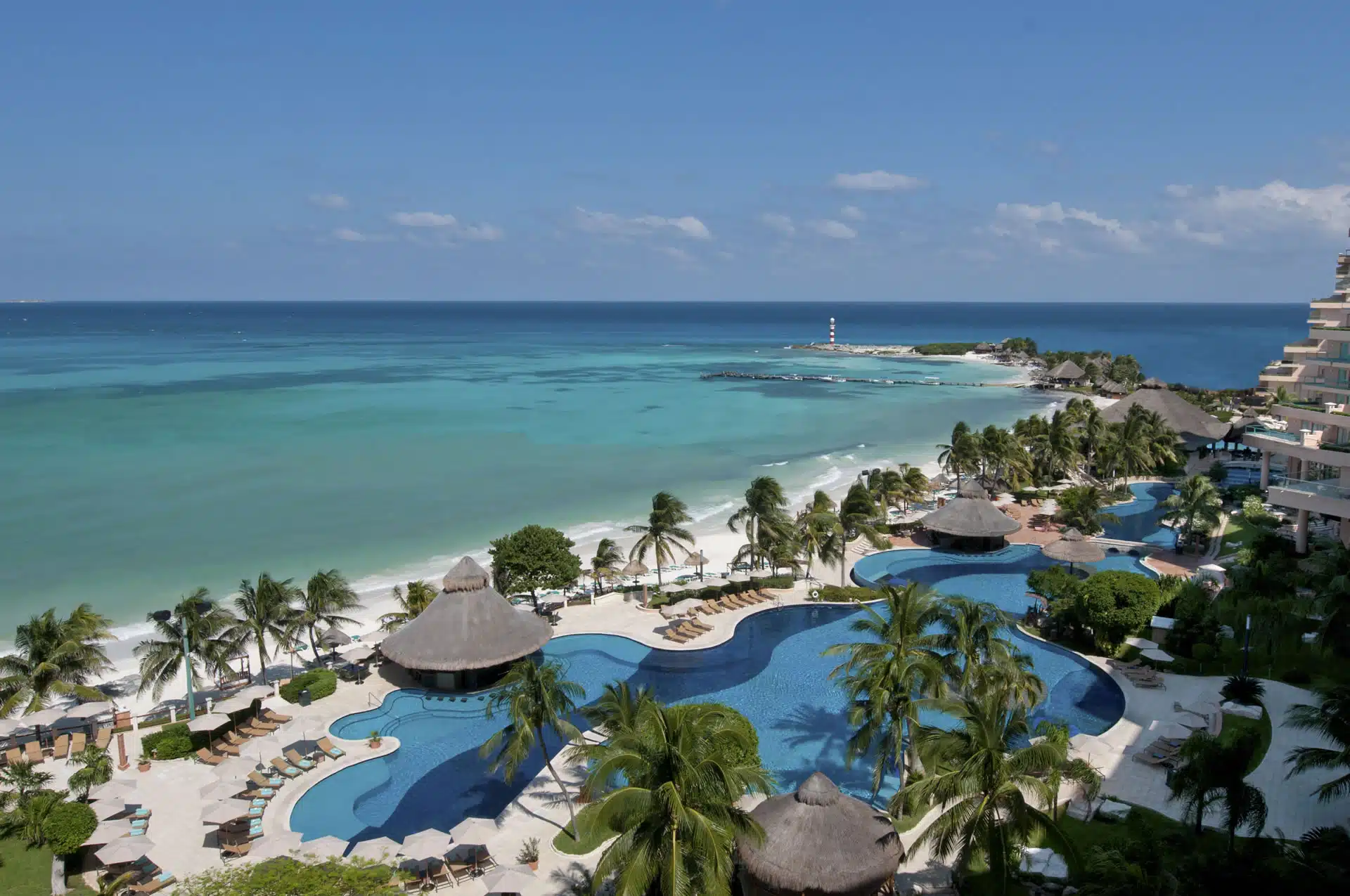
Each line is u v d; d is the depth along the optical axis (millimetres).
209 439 100875
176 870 27062
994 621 32344
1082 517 64062
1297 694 36562
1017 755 22219
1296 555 53594
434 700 39750
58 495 74500
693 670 42688
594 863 27344
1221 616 41469
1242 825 27297
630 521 68875
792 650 45000
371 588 53375
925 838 23094
